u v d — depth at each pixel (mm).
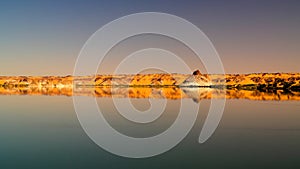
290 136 21031
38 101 50250
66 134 21859
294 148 17797
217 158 15953
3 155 16406
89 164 14930
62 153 16844
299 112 33469
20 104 44438
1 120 28172
